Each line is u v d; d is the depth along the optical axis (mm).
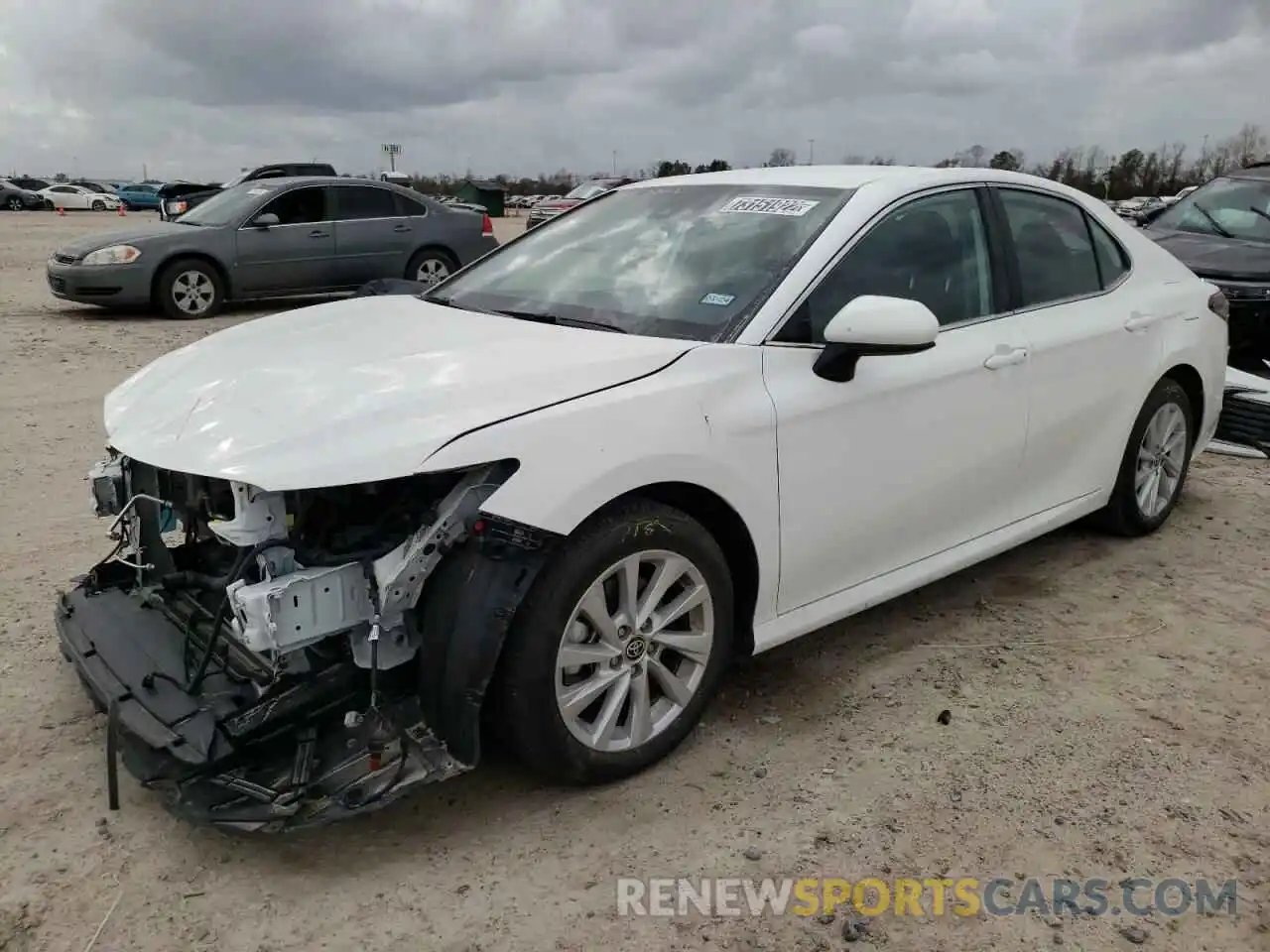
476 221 13148
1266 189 8852
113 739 2633
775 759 3070
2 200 47344
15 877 2516
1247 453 6305
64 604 3199
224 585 2781
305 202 11906
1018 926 2428
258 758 2572
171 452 2621
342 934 2361
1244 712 3377
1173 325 4605
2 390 7492
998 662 3686
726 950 2342
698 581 2945
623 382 2822
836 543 3301
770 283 3209
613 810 2822
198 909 2430
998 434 3770
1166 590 4320
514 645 2607
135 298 11031
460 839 2697
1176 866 2639
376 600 2523
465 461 2484
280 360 3021
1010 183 4027
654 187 4148
